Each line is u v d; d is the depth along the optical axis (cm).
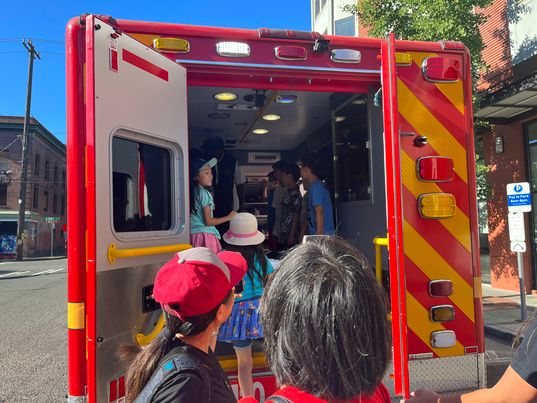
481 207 1173
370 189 387
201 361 155
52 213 4312
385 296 116
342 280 104
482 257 1170
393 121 254
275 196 557
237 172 539
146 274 254
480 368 279
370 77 307
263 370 305
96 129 217
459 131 289
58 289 1324
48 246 4188
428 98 287
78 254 222
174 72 276
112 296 226
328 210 422
